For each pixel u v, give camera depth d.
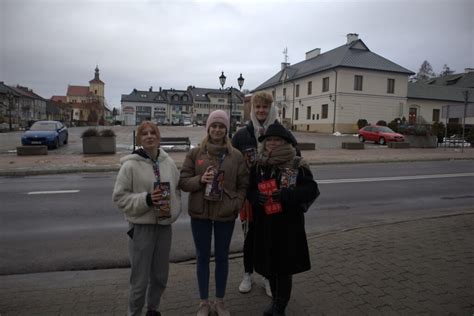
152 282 3.19
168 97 118.25
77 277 4.18
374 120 42.91
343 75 41.47
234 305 3.50
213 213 3.27
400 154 19.86
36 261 4.69
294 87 51.38
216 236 3.36
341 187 10.24
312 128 46.59
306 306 3.41
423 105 47.97
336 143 27.23
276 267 3.13
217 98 117.56
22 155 17.12
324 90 44.16
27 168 12.91
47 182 10.82
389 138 26.34
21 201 8.19
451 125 32.50
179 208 3.23
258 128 3.72
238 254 4.98
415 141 25.27
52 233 5.86
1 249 5.12
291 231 3.16
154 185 2.96
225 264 3.36
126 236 5.73
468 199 8.85
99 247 5.22
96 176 12.12
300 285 3.82
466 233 5.46
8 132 42.97
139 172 3.01
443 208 7.89
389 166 15.58
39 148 17.39
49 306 3.40
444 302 3.45
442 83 65.25
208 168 3.21
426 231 5.58
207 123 3.38
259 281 4.02
